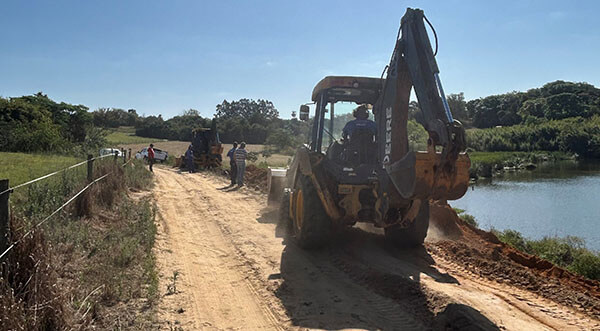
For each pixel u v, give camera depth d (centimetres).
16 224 436
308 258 677
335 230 697
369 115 768
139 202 1108
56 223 680
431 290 487
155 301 489
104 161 1238
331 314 464
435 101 495
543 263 648
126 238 705
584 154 5944
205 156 2817
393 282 530
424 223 679
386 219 620
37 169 1455
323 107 750
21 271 407
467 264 635
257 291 539
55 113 4184
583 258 803
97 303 451
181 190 1538
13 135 2917
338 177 670
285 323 446
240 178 1661
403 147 566
